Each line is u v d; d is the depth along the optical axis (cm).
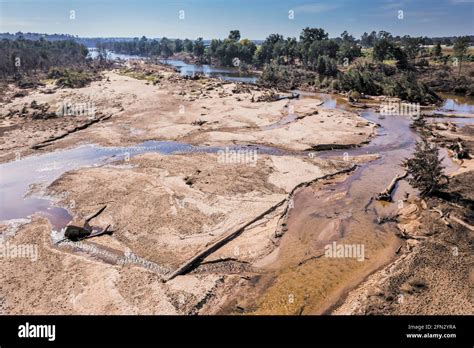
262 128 6481
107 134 6112
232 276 2705
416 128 6562
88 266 2794
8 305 2411
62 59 16488
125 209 3628
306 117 7181
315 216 3544
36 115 6875
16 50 14662
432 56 14950
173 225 3344
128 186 4109
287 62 17350
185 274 2731
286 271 2770
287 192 4003
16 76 11175
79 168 4700
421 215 3409
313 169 4628
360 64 13400
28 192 4056
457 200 3616
